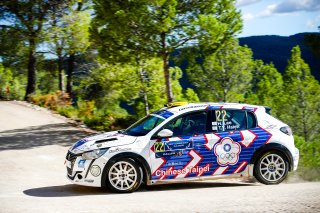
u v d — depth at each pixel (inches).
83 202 258.8
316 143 837.2
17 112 928.9
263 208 213.6
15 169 423.2
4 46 1175.0
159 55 690.8
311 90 1547.7
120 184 297.9
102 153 296.0
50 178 382.6
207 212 211.5
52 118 880.9
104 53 708.0
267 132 322.3
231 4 680.4
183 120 314.2
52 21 1216.8
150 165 301.9
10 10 1167.6
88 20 1226.6
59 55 1354.6
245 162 316.5
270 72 2295.8
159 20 633.0
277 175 323.3
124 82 1172.5
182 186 332.5
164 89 1213.1
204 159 309.9
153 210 222.8
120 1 649.0
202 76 1557.6
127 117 832.3
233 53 1537.9
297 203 220.1
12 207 243.0
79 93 1546.5
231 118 320.8
